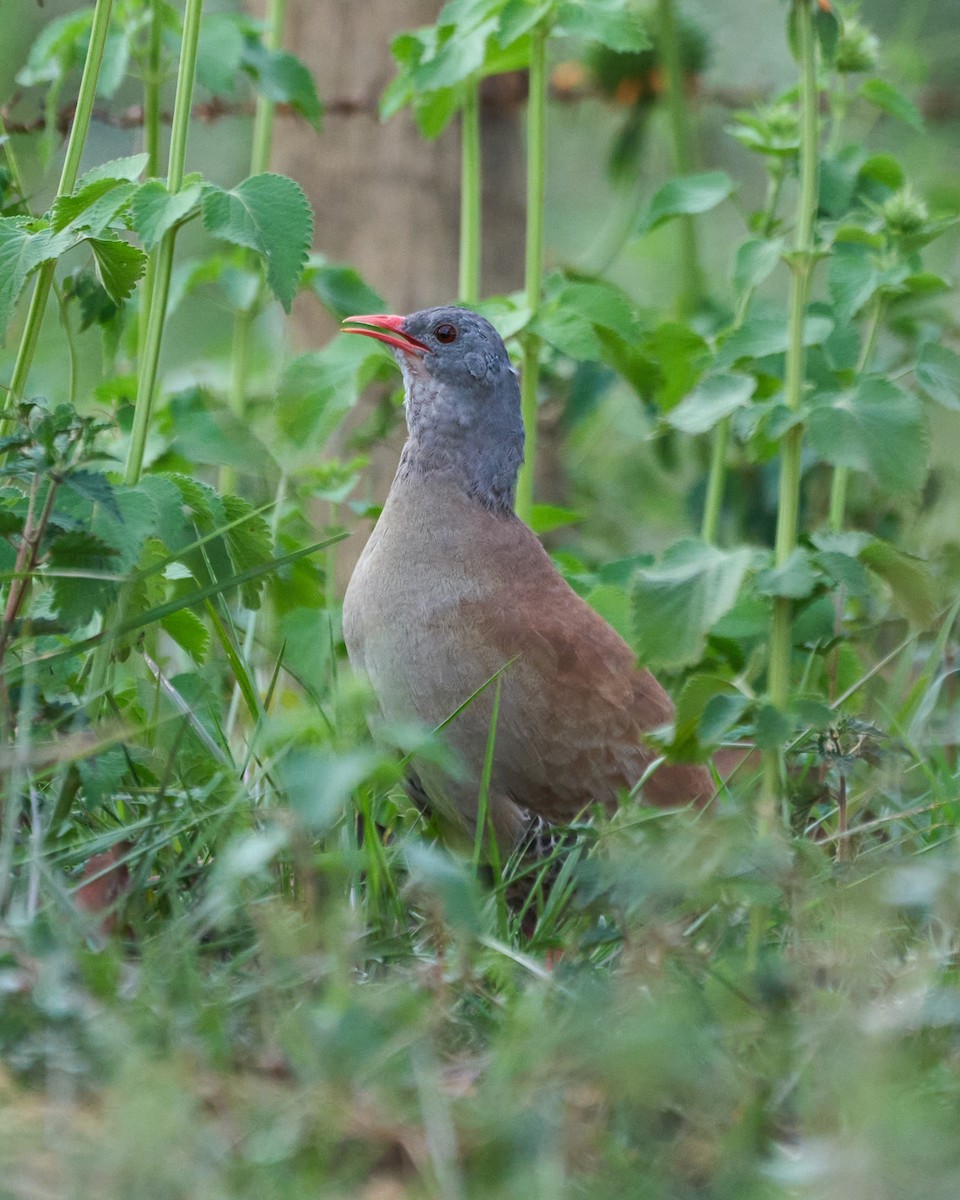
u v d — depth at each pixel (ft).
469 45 33.91
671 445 44.47
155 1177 15.25
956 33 59.62
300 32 44.78
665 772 30.19
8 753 21.72
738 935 23.45
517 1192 15.87
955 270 52.70
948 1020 18.94
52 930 19.65
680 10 49.83
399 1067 17.79
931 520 42.70
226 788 24.45
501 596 29.63
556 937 23.00
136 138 43.45
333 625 33.47
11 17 52.16
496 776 29.30
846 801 26.96
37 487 24.03
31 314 26.84
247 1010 19.33
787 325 28.17
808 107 23.88
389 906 23.41
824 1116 17.65
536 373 35.17
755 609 33.04
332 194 45.55
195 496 27.40
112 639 24.71
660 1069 16.66
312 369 34.50
